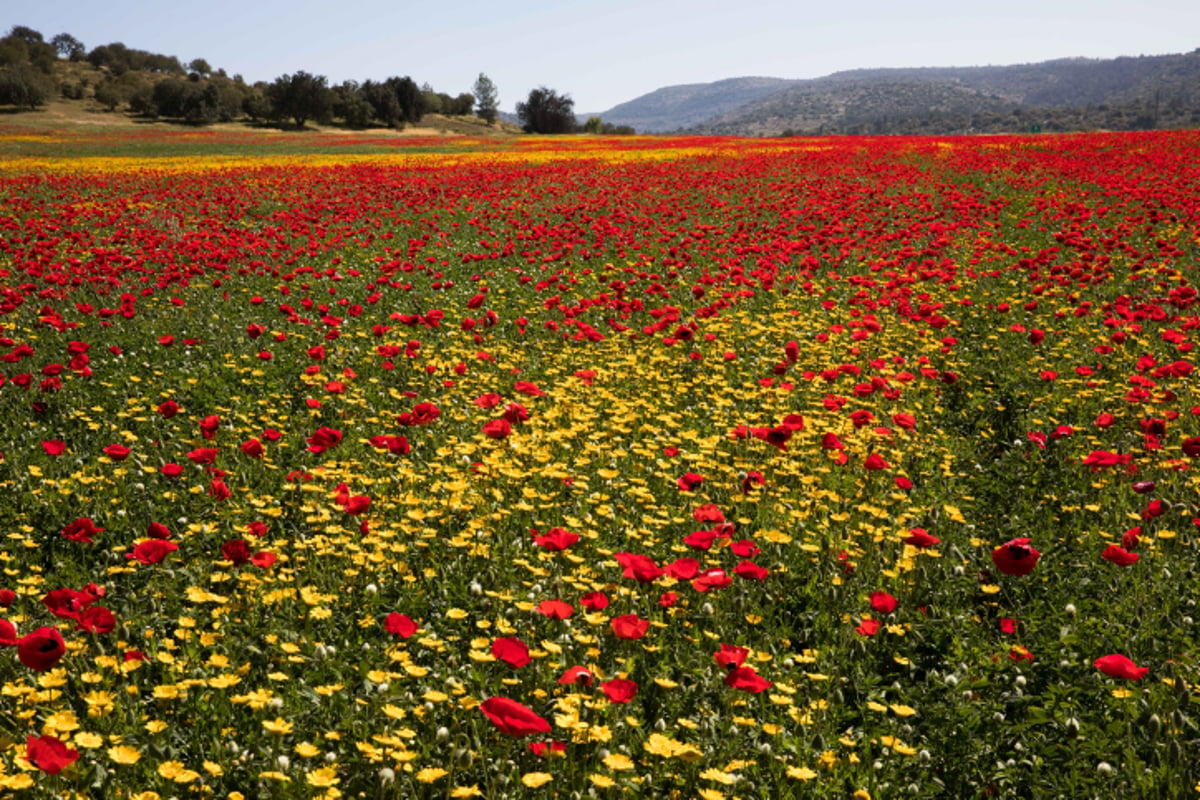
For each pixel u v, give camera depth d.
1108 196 20.98
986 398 8.29
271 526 5.66
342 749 3.34
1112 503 5.89
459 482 5.62
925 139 47.34
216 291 13.78
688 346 10.11
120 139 74.62
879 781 3.35
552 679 3.85
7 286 13.70
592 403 7.87
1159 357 9.04
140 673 3.96
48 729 3.04
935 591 4.82
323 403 8.18
